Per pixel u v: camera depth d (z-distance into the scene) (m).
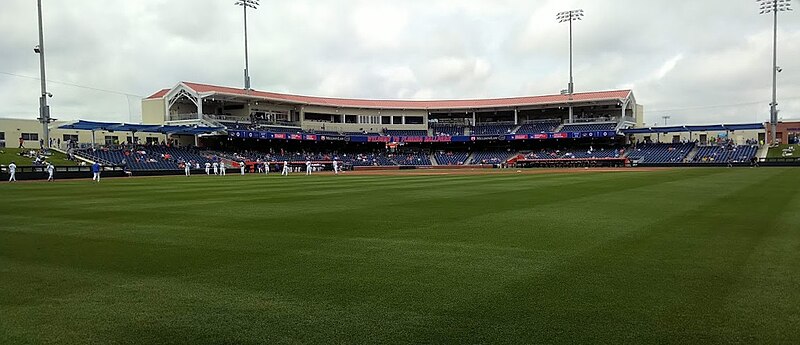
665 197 16.69
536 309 5.01
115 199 18.28
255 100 67.62
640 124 90.12
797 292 5.41
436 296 5.50
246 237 9.42
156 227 10.88
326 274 6.52
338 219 11.86
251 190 22.70
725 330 4.38
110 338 4.42
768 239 8.56
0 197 19.80
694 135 84.75
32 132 57.50
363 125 79.12
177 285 6.07
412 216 12.27
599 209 13.32
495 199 16.66
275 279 6.30
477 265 6.90
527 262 7.04
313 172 57.47
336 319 4.82
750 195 17.03
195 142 64.50
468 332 4.45
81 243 8.99
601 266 6.72
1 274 6.70
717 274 6.21
